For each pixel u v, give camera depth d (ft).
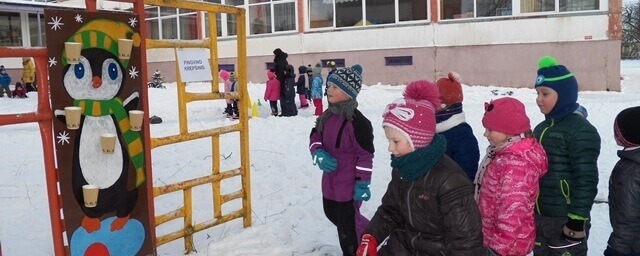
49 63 10.37
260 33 83.10
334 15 76.89
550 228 10.93
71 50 10.48
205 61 14.96
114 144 11.41
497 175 9.66
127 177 12.05
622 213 10.34
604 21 62.28
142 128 12.35
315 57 78.07
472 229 8.79
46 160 10.71
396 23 72.59
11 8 80.94
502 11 67.00
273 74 50.42
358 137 13.12
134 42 12.04
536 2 65.31
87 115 11.11
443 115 12.13
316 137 13.84
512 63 66.49
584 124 10.63
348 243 13.61
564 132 10.70
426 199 9.05
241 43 16.15
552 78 10.80
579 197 10.44
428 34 70.49
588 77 63.46
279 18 81.41
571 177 10.68
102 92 11.37
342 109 13.25
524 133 9.78
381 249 10.11
